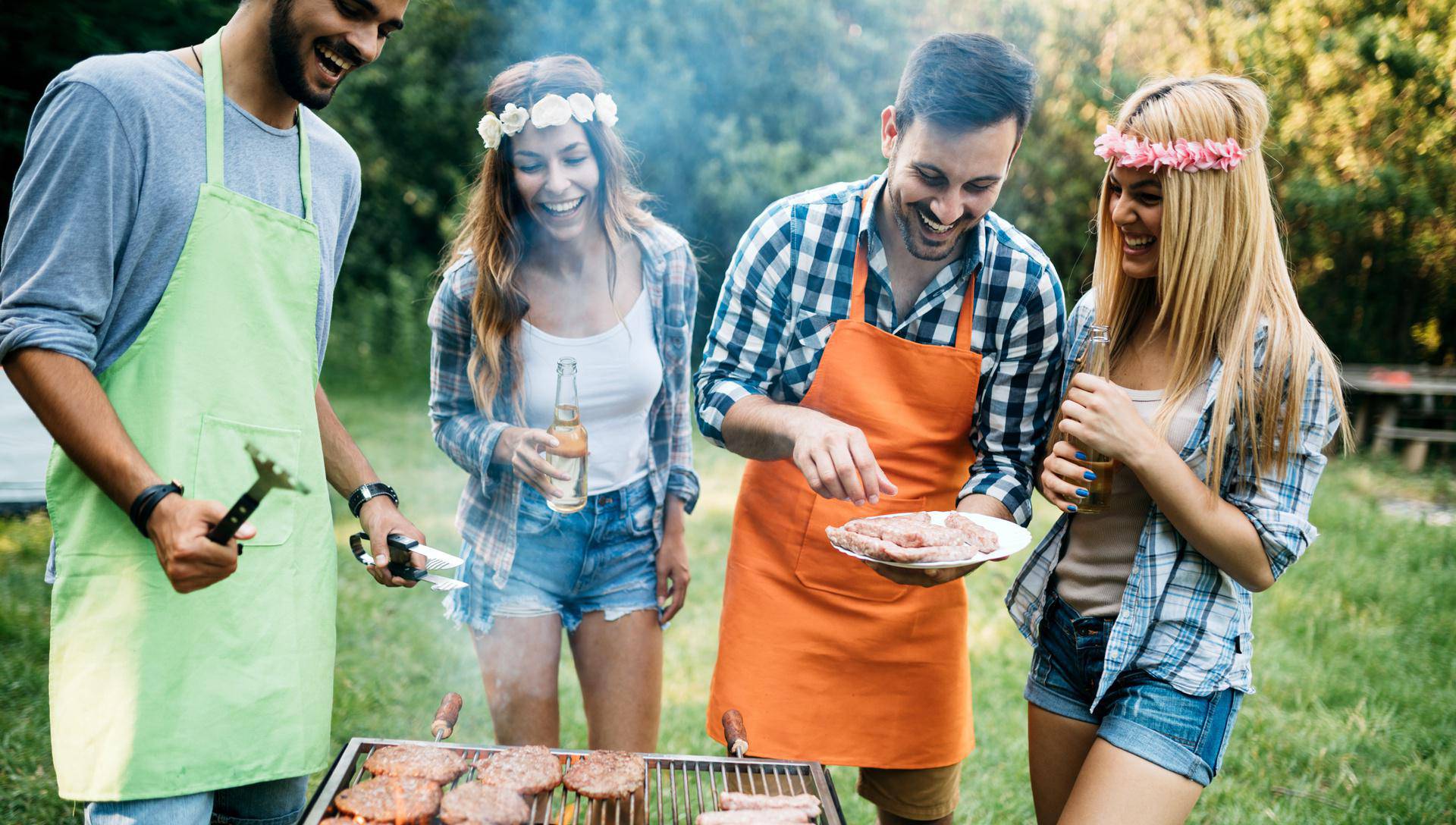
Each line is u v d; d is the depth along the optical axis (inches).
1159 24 508.4
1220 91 84.6
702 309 509.4
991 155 84.2
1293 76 492.1
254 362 78.5
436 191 564.1
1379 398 455.5
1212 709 84.4
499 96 99.6
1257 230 83.2
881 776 107.8
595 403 105.7
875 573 100.6
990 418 101.7
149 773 74.0
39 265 71.0
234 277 76.9
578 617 110.5
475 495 108.3
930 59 85.5
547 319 105.7
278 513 79.8
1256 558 82.9
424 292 544.7
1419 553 267.6
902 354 98.3
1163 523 86.4
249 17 76.3
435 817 73.2
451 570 109.0
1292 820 137.1
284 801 86.0
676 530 113.3
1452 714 173.0
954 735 105.3
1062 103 516.7
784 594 102.7
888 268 98.3
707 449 380.8
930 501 102.2
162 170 73.4
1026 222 514.3
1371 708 173.9
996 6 516.7
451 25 538.9
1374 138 486.9
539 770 77.0
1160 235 85.0
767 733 102.0
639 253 107.8
